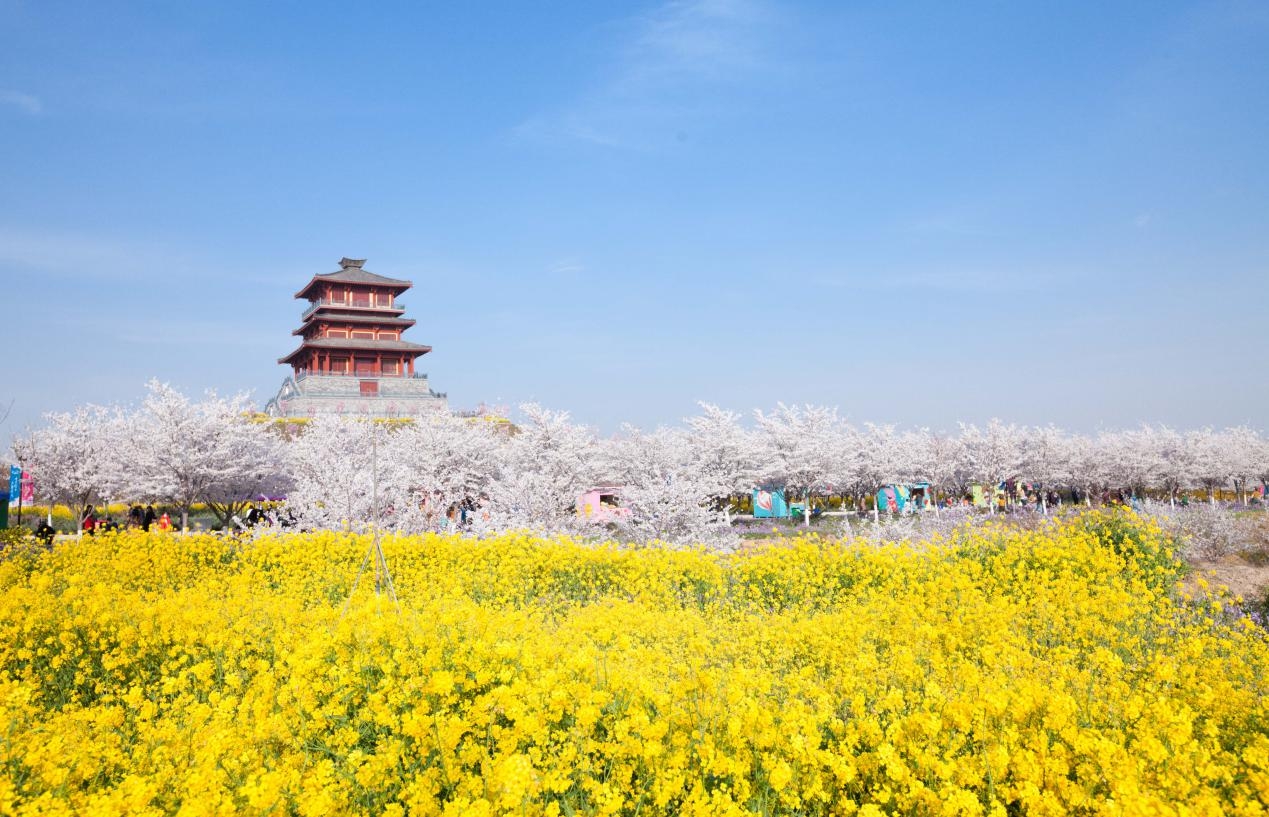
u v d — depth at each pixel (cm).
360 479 2095
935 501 4528
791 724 480
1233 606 1159
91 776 482
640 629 841
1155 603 1048
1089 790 420
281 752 530
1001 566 1227
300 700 570
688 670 648
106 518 3497
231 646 764
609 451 3027
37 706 689
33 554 1511
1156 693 605
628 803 454
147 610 823
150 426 3039
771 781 427
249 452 3136
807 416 3953
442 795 466
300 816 434
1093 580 1165
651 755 458
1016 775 443
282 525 2197
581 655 588
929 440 4775
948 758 455
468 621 744
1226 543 1756
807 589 1198
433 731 491
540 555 1352
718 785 471
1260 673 718
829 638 749
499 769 411
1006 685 612
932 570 1240
